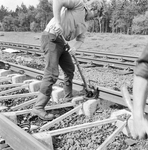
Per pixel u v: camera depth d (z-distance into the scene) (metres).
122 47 15.95
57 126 3.96
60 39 3.88
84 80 4.54
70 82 4.69
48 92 3.94
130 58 9.55
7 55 12.22
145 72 1.32
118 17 46.06
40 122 4.09
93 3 3.98
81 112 4.39
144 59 1.32
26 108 4.76
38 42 20.59
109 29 54.16
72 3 3.77
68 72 4.58
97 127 3.84
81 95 4.98
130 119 3.57
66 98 4.77
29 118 4.19
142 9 43.97
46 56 3.90
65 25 3.90
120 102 4.49
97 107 4.60
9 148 3.30
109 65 8.98
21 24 69.75
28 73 7.29
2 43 18.39
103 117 4.23
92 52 11.65
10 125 3.15
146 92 1.33
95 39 21.31
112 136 3.37
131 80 7.00
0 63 8.80
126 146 3.37
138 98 1.33
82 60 9.98
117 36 23.23
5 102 5.11
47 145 3.15
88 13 4.03
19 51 13.70
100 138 3.53
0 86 5.59
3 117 3.49
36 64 9.49
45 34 3.88
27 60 10.46
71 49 4.00
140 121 1.30
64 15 3.90
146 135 1.30
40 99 3.99
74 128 3.48
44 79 3.91
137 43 17.16
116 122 3.83
